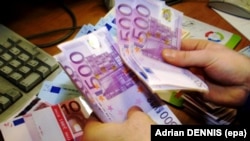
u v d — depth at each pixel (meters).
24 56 0.64
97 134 0.50
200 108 0.62
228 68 0.65
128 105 0.54
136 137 0.49
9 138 0.54
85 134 0.52
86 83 0.53
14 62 0.63
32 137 0.54
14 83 0.61
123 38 0.53
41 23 0.76
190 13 0.84
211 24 0.82
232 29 0.81
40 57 0.65
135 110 0.52
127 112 0.53
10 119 0.56
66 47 0.56
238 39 0.77
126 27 0.53
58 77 0.63
